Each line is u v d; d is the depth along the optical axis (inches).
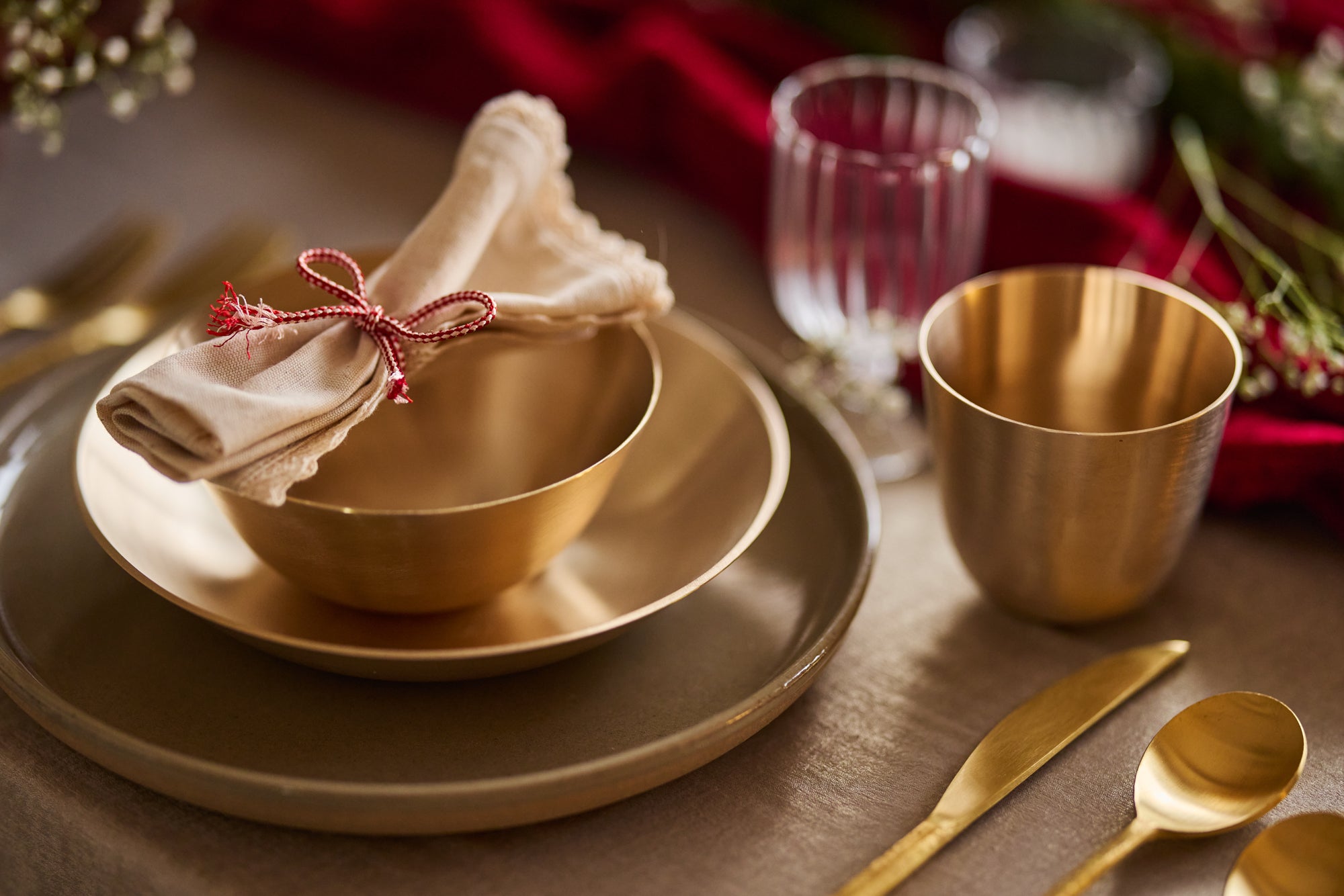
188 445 23.7
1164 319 27.0
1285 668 26.9
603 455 26.9
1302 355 27.8
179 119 37.7
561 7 37.8
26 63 29.2
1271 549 28.7
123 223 34.1
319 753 25.0
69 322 32.0
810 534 28.0
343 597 25.6
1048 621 27.4
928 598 28.0
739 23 36.6
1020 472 25.7
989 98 34.4
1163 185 35.3
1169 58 35.3
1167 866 24.5
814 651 25.5
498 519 24.7
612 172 36.4
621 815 25.0
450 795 23.8
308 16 38.1
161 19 31.1
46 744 25.4
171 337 27.5
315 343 25.0
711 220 35.3
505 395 27.0
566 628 26.4
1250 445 28.2
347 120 37.9
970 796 24.9
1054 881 24.3
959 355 27.5
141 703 25.5
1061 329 27.6
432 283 26.0
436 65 37.0
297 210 35.0
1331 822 23.9
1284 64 35.5
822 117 31.9
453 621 26.3
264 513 24.6
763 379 30.0
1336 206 33.6
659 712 25.7
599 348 27.2
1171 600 27.9
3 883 26.2
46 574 26.9
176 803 24.8
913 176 29.2
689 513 27.8
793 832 24.9
